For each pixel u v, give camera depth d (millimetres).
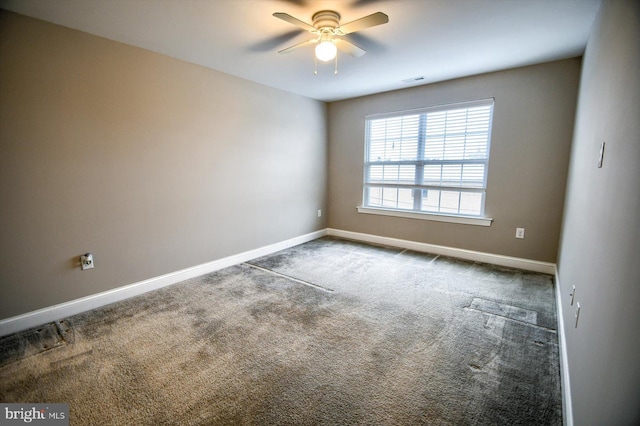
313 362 1825
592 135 1732
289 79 3559
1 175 2025
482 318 2328
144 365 1793
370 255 3971
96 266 2508
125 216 2650
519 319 2309
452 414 1441
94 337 2080
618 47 1260
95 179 2449
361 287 2926
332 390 1601
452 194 3850
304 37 2420
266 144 3887
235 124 3475
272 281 3088
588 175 1751
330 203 5062
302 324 2256
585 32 2305
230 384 1644
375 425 1383
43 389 1603
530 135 3197
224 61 2975
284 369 1763
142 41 2496
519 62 3016
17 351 1923
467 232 3754
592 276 1346
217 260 3443
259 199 3873
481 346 1974
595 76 1832
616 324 902
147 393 1578
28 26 2062
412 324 2248
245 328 2199
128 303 2598
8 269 2096
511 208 3404
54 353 1904
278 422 1402
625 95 1080
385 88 3984
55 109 2213
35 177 2160
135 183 2689
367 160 4566
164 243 2947
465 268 3439
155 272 2900
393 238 4422
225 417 1432
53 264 2287
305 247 4387
